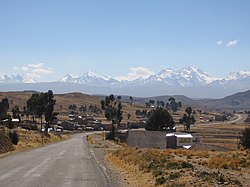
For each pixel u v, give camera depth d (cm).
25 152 5859
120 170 3366
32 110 15075
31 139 10494
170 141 9181
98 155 5503
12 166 3488
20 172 2983
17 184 2291
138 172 3006
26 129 14225
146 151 4934
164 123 14462
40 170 3155
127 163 3834
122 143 11112
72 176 2761
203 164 3331
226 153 4575
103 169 3381
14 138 8081
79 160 4378
